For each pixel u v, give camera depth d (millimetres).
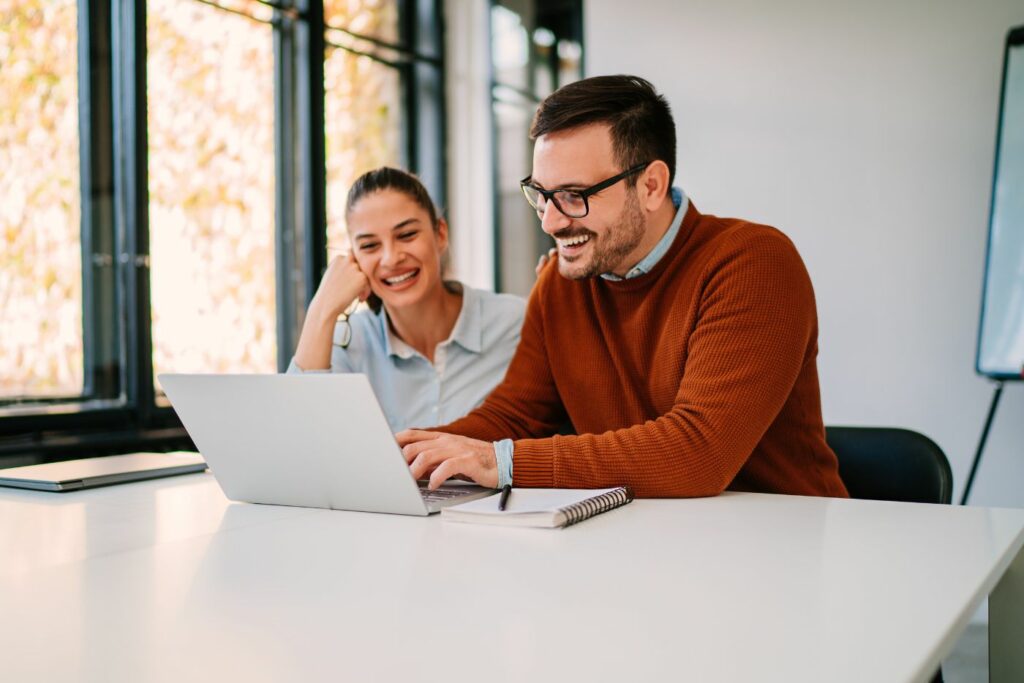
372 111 4234
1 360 2760
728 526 958
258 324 3600
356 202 1916
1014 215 2865
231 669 543
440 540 907
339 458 1059
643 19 3854
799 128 3529
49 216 2883
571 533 928
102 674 539
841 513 1032
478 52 4648
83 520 1059
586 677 521
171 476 1440
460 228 4656
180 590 728
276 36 3713
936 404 3258
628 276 1477
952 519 990
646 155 1398
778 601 673
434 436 1236
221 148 3465
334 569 791
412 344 2020
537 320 1636
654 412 1500
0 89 2752
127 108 3096
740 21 3643
